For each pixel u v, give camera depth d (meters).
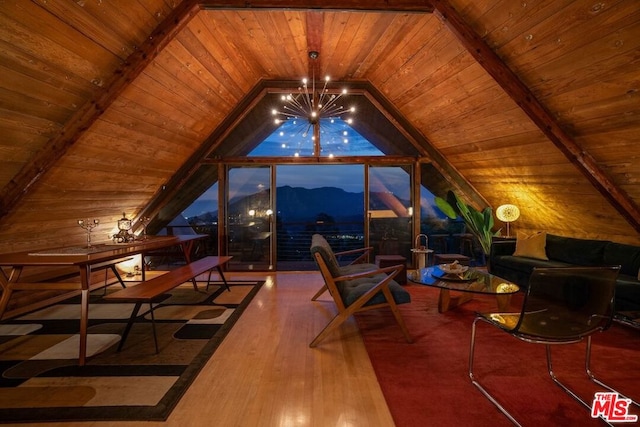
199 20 3.47
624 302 3.17
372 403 2.04
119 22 2.78
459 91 4.07
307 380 2.29
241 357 2.63
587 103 3.04
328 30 3.93
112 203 4.77
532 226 5.46
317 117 4.82
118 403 2.03
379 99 5.49
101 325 3.33
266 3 3.16
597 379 2.30
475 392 2.15
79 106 3.08
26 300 4.04
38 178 3.18
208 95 4.56
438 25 3.49
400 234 6.01
